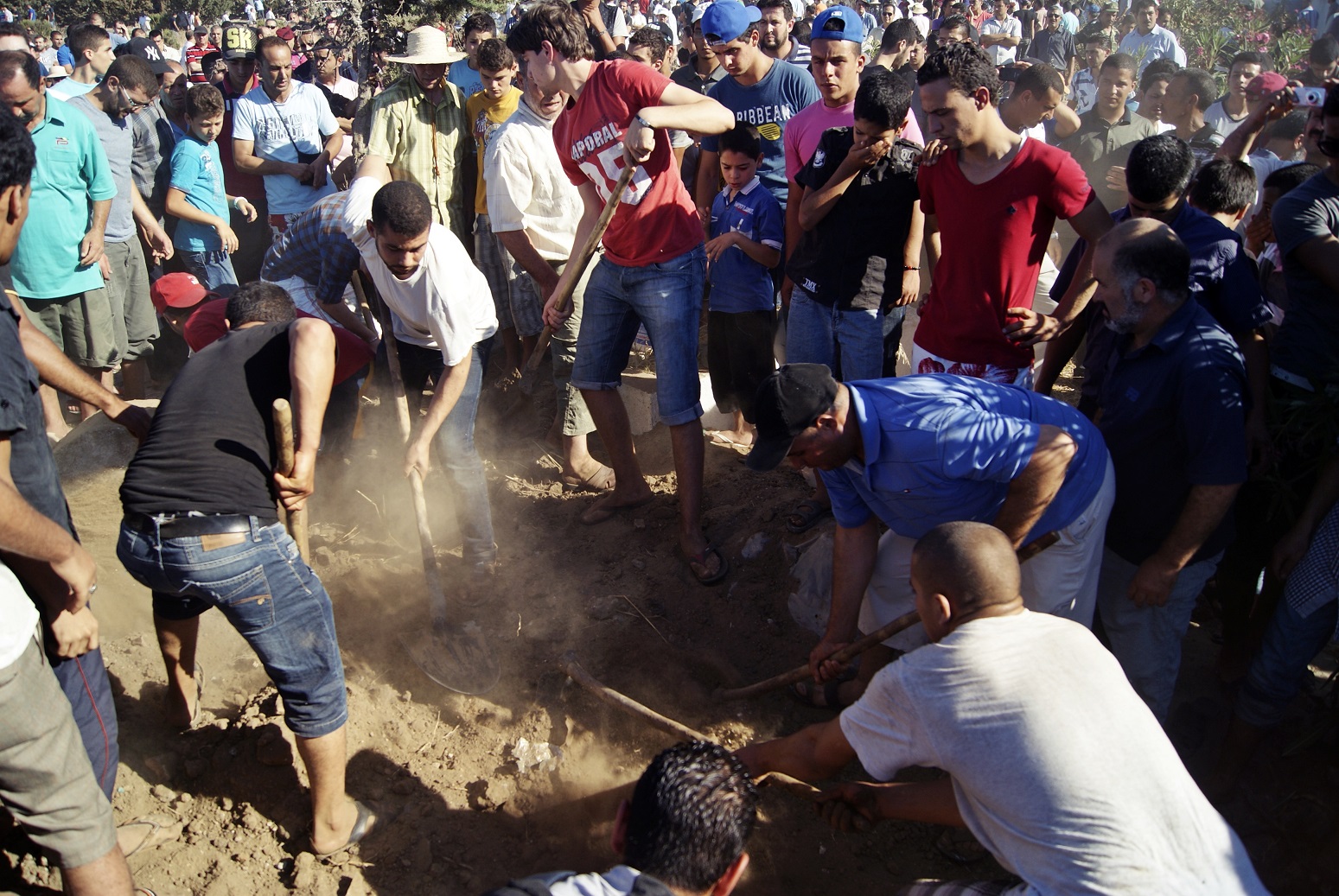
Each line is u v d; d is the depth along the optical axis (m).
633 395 5.77
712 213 5.23
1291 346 3.78
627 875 2.04
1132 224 3.08
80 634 2.78
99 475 4.04
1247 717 3.45
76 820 2.60
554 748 3.71
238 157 7.05
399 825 3.45
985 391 3.11
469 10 7.25
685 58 11.81
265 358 3.15
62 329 5.91
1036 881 2.27
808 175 4.37
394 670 4.03
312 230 4.50
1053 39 12.84
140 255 6.41
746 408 5.44
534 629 4.28
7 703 2.41
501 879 3.31
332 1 9.41
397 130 6.11
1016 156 3.67
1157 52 11.03
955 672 2.38
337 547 4.70
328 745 3.13
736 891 3.34
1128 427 3.25
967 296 3.91
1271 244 4.47
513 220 5.06
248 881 3.24
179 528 2.88
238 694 3.89
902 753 2.50
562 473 5.40
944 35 7.31
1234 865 2.24
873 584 3.73
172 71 7.94
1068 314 3.77
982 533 2.52
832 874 3.40
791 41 6.63
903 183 4.18
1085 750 2.24
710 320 5.30
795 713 3.98
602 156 4.15
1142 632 3.49
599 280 4.50
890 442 3.00
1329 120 3.48
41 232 5.57
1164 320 3.14
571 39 4.09
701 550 4.55
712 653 4.20
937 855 3.45
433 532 4.86
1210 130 6.77
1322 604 3.22
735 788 2.13
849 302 4.36
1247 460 3.12
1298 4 14.07
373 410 5.46
